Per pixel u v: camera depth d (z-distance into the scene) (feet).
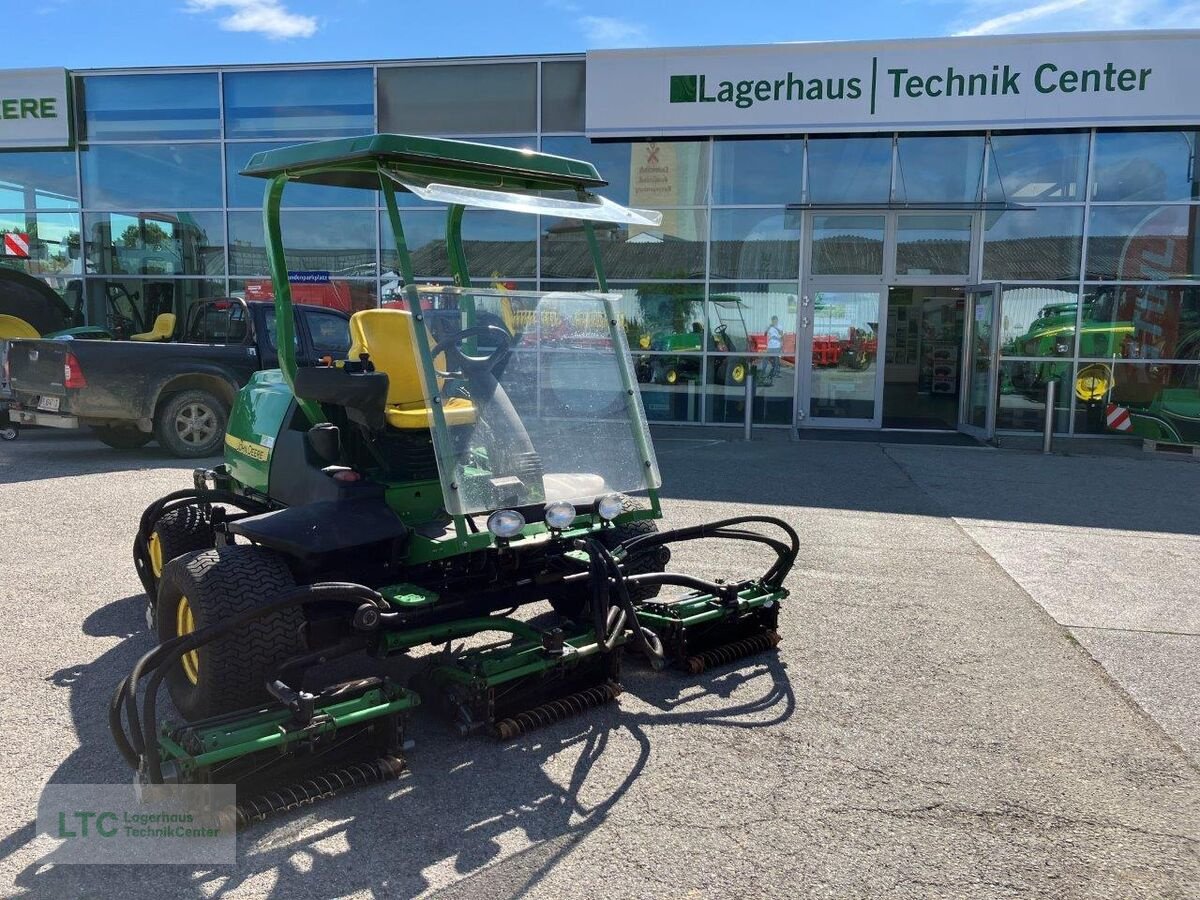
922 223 46.26
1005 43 42.70
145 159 50.49
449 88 47.70
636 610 15.29
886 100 43.93
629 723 13.21
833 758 12.24
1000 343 42.96
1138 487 31.42
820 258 47.03
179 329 51.31
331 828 10.41
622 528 15.88
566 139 47.21
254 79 49.03
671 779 11.62
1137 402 45.65
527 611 18.07
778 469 33.94
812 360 47.67
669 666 15.31
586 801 11.07
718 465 34.68
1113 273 45.29
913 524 25.57
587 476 13.78
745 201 46.78
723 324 47.70
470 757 12.13
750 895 9.29
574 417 13.89
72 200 51.34
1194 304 45.03
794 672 15.17
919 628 17.33
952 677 15.03
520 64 46.96
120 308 51.75
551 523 12.35
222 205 50.11
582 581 14.08
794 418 47.67
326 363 15.93
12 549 21.61
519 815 10.73
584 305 14.37
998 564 21.72
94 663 14.93
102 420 33.40
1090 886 9.53
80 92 50.24
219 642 11.48
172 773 10.37
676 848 10.11
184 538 16.48
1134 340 45.44
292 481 15.29
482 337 13.43
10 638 15.98
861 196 46.14
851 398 47.73
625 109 45.57
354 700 11.23
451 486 12.39
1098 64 42.47
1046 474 33.71
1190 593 19.66
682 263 47.57
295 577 13.05
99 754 11.99
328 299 49.49
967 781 11.69
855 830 10.52
